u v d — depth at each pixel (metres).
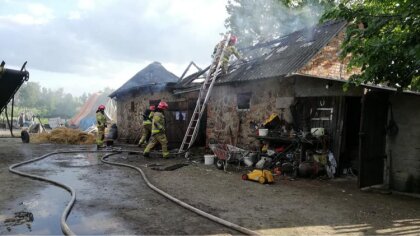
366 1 6.14
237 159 9.96
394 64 5.48
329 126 9.16
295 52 11.12
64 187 6.91
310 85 9.71
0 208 5.45
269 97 10.95
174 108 15.27
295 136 9.20
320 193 7.01
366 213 5.63
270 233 4.57
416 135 7.54
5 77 10.93
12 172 8.48
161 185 7.40
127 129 19.19
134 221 4.92
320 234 4.58
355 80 5.92
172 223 4.87
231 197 6.49
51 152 12.78
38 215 5.14
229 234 4.48
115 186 7.24
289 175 8.94
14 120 36.38
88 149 14.44
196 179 8.20
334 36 10.34
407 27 5.33
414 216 5.52
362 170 7.55
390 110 8.05
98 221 4.89
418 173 7.44
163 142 11.84
